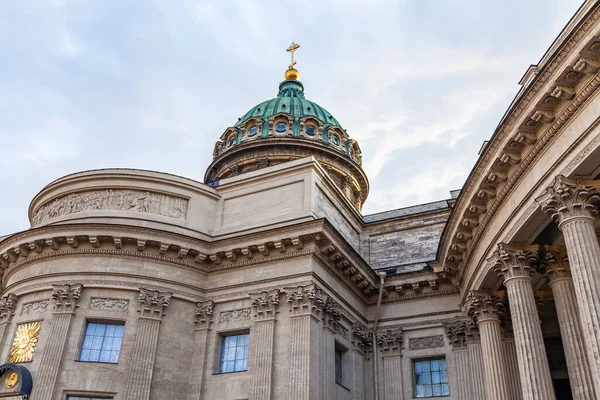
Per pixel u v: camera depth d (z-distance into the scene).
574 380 22.31
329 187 36.25
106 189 35.06
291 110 60.91
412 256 38.25
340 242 31.81
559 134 20.53
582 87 19.17
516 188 23.33
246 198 35.22
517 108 21.25
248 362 29.45
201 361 30.61
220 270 32.84
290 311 29.55
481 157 23.97
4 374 29.98
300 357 28.00
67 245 32.25
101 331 30.78
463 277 31.14
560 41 21.86
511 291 23.72
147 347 29.91
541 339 22.53
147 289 31.19
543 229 23.09
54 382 28.64
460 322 33.00
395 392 32.88
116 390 28.94
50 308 31.06
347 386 31.53
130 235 31.75
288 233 30.91
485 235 26.52
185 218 34.41
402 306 34.94
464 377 31.92
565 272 24.17
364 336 34.12
